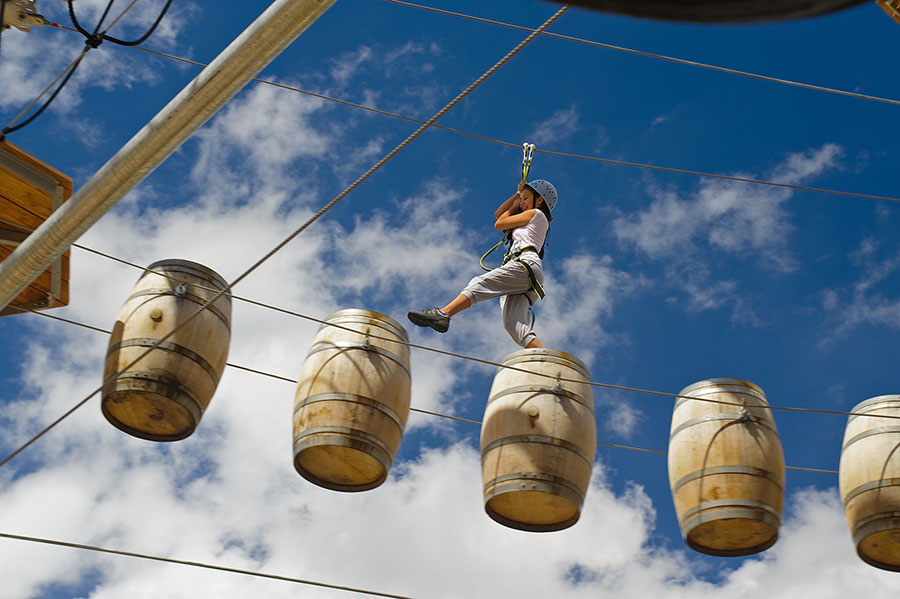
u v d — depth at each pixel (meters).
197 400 8.58
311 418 8.66
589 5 1.52
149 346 8.45
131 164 6.21
